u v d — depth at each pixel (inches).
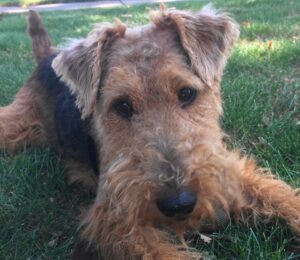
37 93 17.6
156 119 10.3
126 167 9.9
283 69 21.1
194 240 11.3
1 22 51.9
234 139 15.5
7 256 11.1
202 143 9.9
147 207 9.2
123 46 11.6
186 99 10.9
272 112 17.0
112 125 10.9
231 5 43.4
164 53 11.2
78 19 45.1
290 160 13.8
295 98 17.6
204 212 9.3
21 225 12.4
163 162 9.4
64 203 13.7
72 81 12.2
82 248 11.1
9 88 22.4
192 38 11.6
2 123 17.4
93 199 13.8
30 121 17.5
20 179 14.4
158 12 12.6
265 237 10.7
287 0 42.9
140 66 10.8
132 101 10.6
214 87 12.0
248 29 28.7
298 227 10.7
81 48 12.4
